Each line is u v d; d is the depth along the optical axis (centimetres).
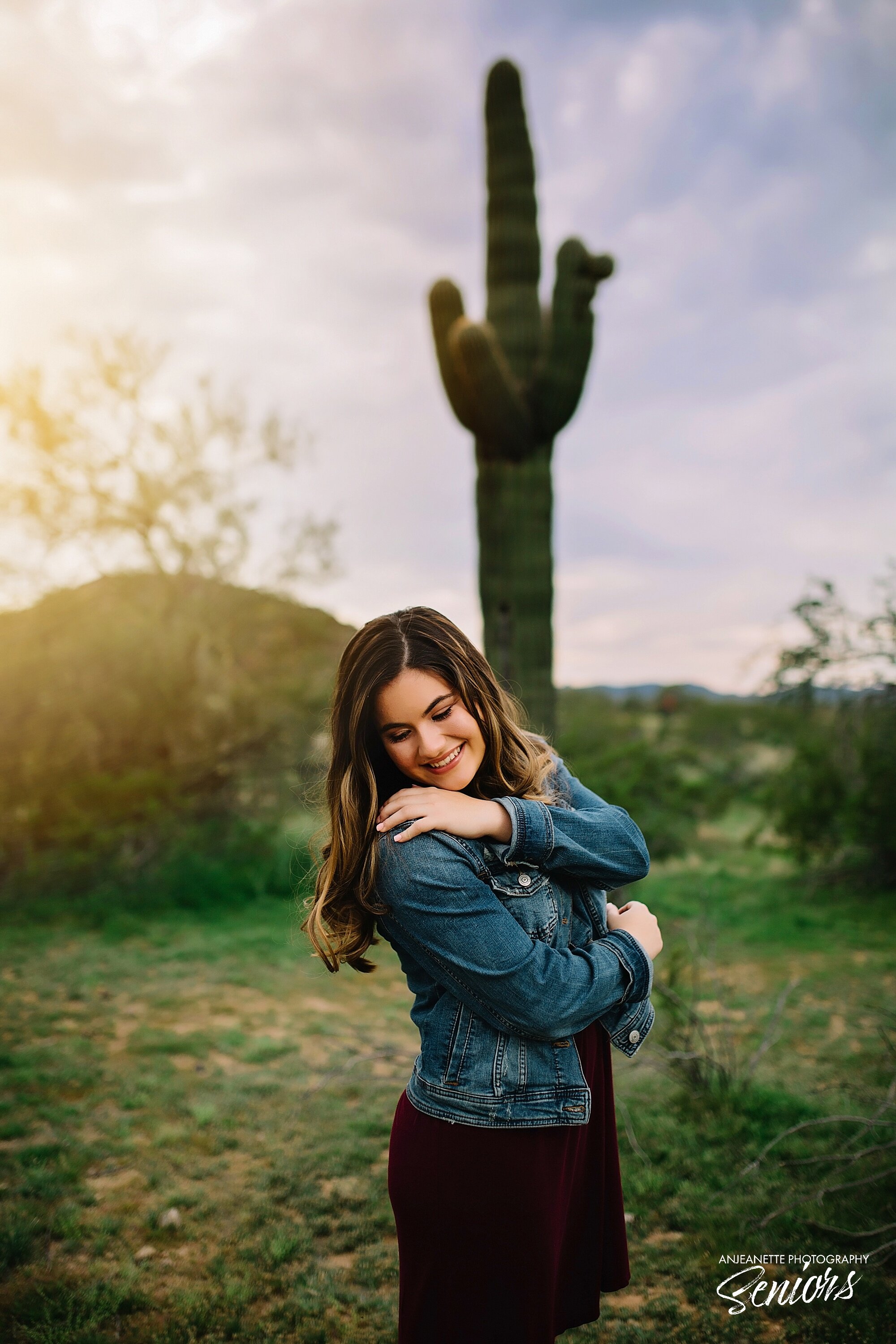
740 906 928
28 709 1118
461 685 172
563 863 170
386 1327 269
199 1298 279
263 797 1171
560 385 742
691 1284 290
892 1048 447
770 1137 387
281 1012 607
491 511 761
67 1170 360
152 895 977
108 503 1191
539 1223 161
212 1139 394
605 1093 183
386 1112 429
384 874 162
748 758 1173
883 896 970
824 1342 260
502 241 769
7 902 991
